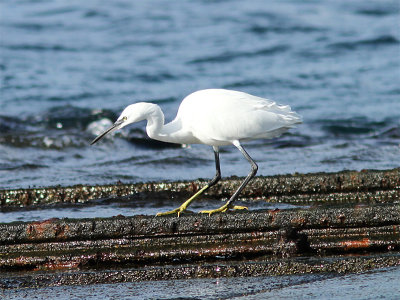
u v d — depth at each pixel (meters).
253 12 32.75
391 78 22.59
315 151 15.03
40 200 10.82
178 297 7.09
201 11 33.12
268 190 10.66
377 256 7.89
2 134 17.22
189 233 8.44
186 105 9.54
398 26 29.92
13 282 7.64
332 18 31.78
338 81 22.44
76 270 8.05
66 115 19.02
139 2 34.78
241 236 8.45
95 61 25.16
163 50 26.75
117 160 14.70
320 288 7.14
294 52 26.33
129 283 7.68
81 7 33.44
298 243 8.35
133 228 8.39
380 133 17.11
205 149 15.88
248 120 9.21
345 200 10.41
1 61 24.69
